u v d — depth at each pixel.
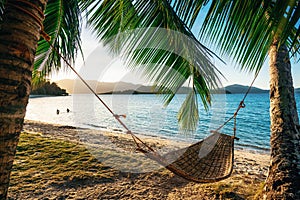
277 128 2.46
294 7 0.96
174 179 3.55
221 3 1.27
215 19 1.39
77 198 2.90
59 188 3.11
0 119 0.74
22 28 0.79
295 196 2.13
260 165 5.32
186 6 1.52
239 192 3.07
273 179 2.36
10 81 0.75
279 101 2.48
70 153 4.53
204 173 2.53
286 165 2.30
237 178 3.72
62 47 2.60
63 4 2.19
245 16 1.31
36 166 3.79
